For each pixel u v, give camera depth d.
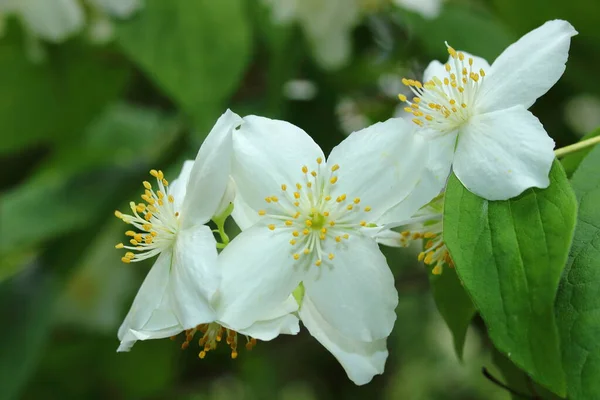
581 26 0.39
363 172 0.29
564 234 0.27
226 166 0.28
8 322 0.41
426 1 0.39
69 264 0.43
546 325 0.26
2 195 0.47
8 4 0.40
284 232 0.29
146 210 0.29
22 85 0.44
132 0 0.37
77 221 0.42
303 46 0.40
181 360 0.53
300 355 0.58
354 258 0.28
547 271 0.27
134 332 0.28
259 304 0.28
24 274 0.43
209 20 0.37
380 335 0.28
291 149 0.29
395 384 0.66
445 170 0.28
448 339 0.64
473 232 0.27
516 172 0.28
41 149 0.51
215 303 0.28
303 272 0.28
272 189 0.29
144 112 0.51
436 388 0.67
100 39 0.42
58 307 0.48
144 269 0.52
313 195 0.29
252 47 0.39
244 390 0.60
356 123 0.45
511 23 0.40
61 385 0.53
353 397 0.59
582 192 0.28
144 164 0.45
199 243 0.28
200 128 0.37
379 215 0.29
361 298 0.28
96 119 0.46
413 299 0.59
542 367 0.26
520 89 0.28
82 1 0.41
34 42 0.42
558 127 0.43
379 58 0.43
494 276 0.27
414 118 0.29
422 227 0.29
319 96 0.43
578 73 0.41
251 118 0.29
